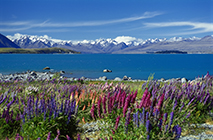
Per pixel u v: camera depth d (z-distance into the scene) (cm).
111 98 761
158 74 6456
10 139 652
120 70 7669
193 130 785
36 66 9419
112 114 717
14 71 6725
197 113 880
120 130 631
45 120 679
